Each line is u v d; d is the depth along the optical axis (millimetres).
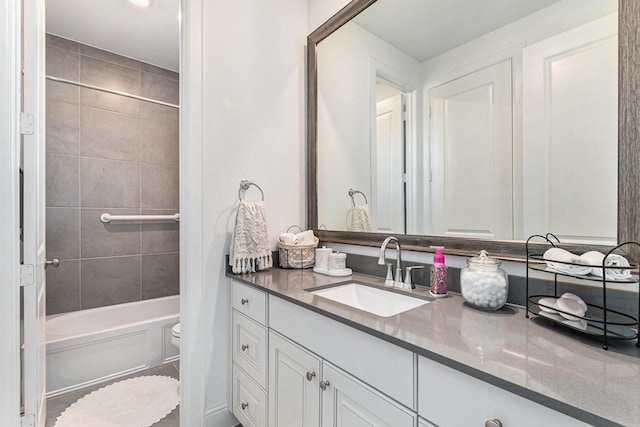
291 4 1868
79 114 2355
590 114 915
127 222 2570
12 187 1192
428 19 1321
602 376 571
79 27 2172
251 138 1687
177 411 1732
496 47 1121
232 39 1624
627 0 843
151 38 2314
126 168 2564
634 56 832
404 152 1407
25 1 1288
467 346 703
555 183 983
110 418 1666
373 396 835
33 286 1283
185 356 1496
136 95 2615
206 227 1533
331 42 1760
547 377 565
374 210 1533
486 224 1143
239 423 1611
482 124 1154
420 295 1167
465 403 639
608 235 881
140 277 2629
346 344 922
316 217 1853
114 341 2084
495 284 955
